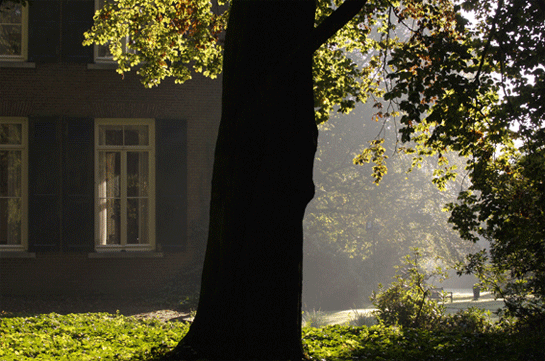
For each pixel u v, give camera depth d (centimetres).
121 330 867
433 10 955
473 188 962
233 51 636
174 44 1099
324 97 1006
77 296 1409
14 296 1392
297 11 636
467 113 891
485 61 907
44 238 1420
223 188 613
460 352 746
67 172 1436
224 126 624
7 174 1432
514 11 890
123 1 1109
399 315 1130
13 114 1432
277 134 597
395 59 839
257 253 591
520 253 1009
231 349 585
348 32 1048
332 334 851
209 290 610
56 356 657
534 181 891
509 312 1023
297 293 606
